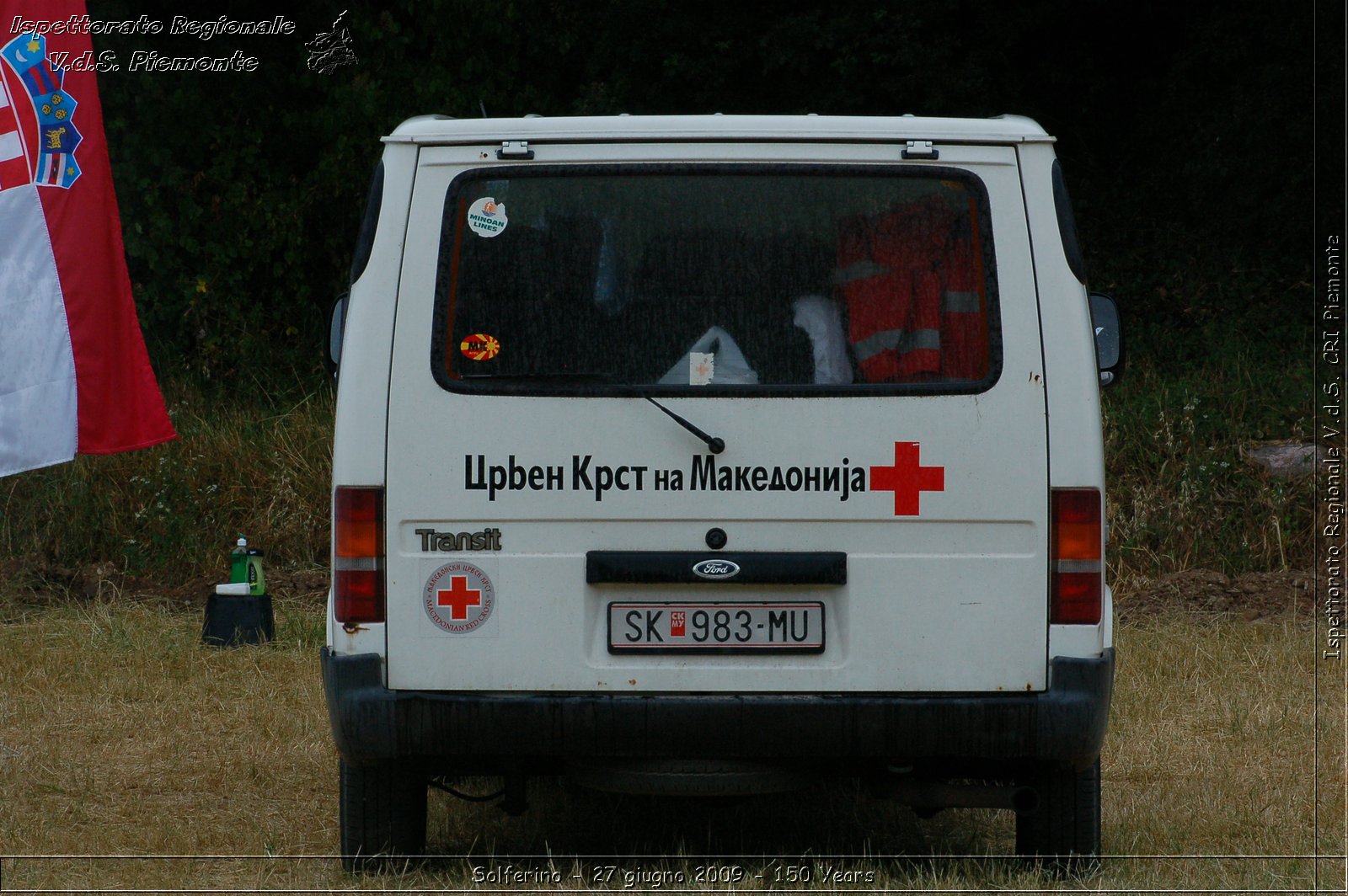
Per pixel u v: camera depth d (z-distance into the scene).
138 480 32.56
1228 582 28.89
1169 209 50.22
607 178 12.43
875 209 12.39
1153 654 23.56
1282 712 20.14
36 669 22.89
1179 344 44.16
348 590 12.25
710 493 12.21
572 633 12.26
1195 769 17.88
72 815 16.06
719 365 12.30
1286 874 13.88
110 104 44.84
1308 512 31.03
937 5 47.62
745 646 12.27
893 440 12.20
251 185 46.81
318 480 33.41
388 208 12.40
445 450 12.25
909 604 12.21
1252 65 48.31
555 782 17.45
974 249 12.35
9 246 26.61
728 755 12.25
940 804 13.08
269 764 18.19
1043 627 12.20
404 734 12.23
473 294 12.35
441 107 47.50
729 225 12.40
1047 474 12.20
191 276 46.28
